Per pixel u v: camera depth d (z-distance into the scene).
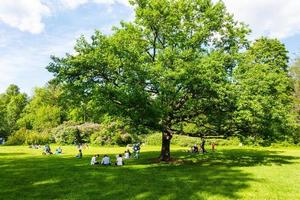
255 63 31.97
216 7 31.33
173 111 30.41
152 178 21.48
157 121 26.98
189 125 56.72
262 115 27.09
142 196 16.58
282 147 54.06
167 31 30.83
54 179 21.22
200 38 30.67
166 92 25.52
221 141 59.19
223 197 16.25
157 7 29.91
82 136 68.38
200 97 28.38
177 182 20.08
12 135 72.81
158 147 56.53
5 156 38.72
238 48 32.06
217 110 29.61
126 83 26.56
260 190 17.75
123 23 31.97
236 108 27.38
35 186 19.12
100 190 17.98
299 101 59.84
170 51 27.59
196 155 37.91
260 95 26.75
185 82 24.78
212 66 25.64
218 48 32.28
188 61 27.69
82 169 25.67
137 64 26.31
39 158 35.84
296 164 28.78
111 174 23.12
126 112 26.00
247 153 40.53
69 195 16.89
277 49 58.12
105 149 52.06
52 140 70.81
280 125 30.25
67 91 27.44
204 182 20.03
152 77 26.28
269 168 26.09
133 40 31.05
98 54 26.22
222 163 29.77
